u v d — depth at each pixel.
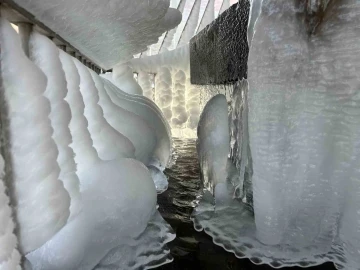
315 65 3.33
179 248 3.89
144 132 5.73
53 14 2.71
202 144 5.34
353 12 3.08
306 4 3.28
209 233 4.21
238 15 6.00
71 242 2.78
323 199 3.53
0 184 1.94
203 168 5.51
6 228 1.97
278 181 3.48
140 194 3.54
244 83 5.32
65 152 2.75
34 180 2.24
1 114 2.09
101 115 4.06
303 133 3.46
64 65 3.05
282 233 3.68
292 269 3.46
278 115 3.42
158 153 7.08
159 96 14.35
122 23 4.12
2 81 2.07
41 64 2.52
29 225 2.25
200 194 5.74
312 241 3.70
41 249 2.66
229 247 3.86
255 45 3.52
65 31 3.28
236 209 4.68
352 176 3.25
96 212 3.16
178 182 6.60
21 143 2.17
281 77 3.38
